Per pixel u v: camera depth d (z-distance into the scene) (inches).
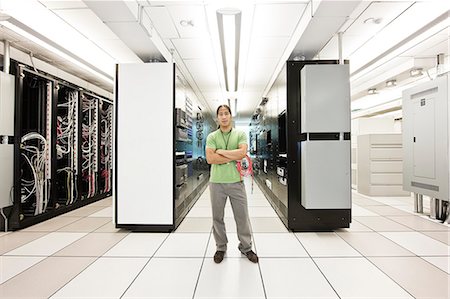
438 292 74.4
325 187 122.4
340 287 77.5
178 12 128.2
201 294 74.2
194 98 222.5
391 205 193.3
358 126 280.4
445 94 144.7
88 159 206.4
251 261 95.8
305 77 125.1
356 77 231.1
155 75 136.1
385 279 82.4
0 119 130.9
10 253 104.8
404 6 122.3
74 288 77.5
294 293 74.5
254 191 275.1
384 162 231.6
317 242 116.3
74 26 139.4
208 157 97.1
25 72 144.0
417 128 166.4
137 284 79.7
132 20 117.1
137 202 134.9
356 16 130.9
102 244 115.0
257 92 312.8
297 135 136.7
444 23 133.2
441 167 147.6
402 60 188.5
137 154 135.5
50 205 162.2
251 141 431.5
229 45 150.3
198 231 134.8
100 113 217.9
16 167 137.5
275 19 135.7
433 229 134.7
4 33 136.3
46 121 160.2
